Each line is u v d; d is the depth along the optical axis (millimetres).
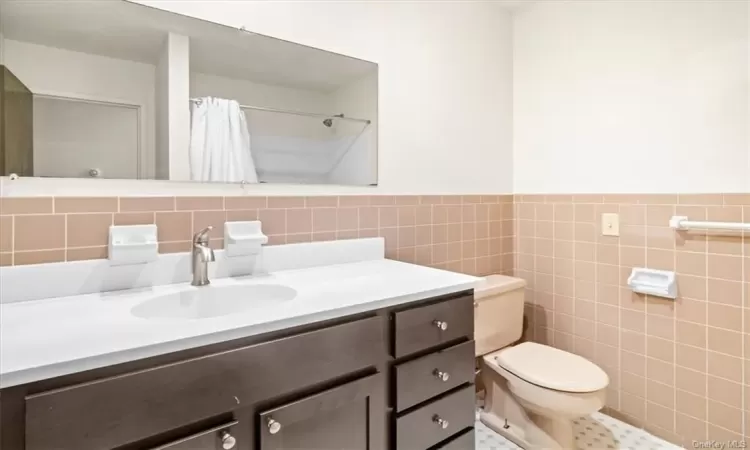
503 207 2258
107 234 1128
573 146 2041
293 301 1013
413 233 1848
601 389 1505
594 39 1949
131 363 713
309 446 922
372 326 1038
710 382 1623
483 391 2145
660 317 1761
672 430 1735
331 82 1588
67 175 1084
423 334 1153
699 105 1633
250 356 830
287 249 1440
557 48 2098
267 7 1421
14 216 1007
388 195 1758
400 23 1785
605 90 1914
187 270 1240
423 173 1884
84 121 1118
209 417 785
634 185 1827
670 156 1715
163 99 1238
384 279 1292
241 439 826
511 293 1979
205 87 1316
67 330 791
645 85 1783
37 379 631
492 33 2184
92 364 669
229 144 1354
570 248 2068
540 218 2195
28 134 1041
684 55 1670
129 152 1181
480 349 1845
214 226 1307
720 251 1586
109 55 1160
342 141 1616
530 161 2234
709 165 1610
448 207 1987
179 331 782
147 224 1190
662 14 1729
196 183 1283
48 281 1034
